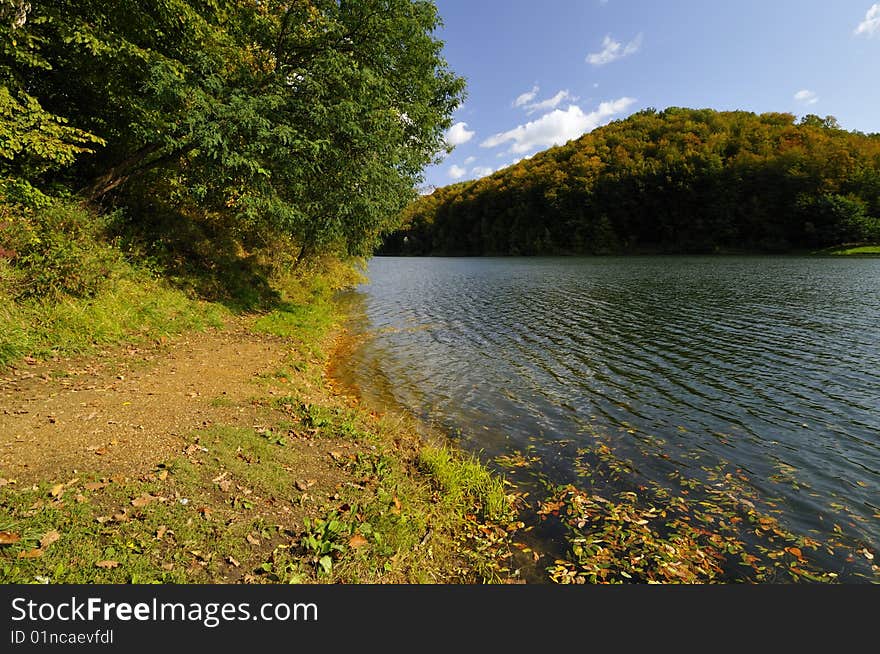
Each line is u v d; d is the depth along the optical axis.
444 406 8.77
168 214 13.73
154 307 9.89
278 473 4.95
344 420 6.95
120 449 4.66
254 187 12.23
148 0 11.21
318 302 18.66
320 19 13.17
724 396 9.16
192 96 10.67
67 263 8.22
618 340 14.24
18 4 8.99
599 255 77.06
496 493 5.48
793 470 6.27
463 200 115.56
